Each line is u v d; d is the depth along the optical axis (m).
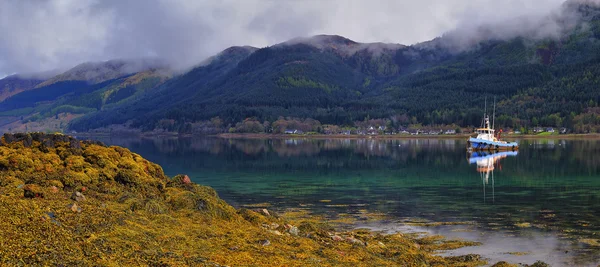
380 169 102.06
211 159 133.12
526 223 45.78
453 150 167.38
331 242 30.41
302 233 32.09
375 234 40.22
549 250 36.16
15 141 33.53
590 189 68.19
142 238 23.69
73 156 32.78
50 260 19.09
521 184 74.81
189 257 22.45
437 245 37.66
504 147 157.88
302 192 68.69
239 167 109.19
